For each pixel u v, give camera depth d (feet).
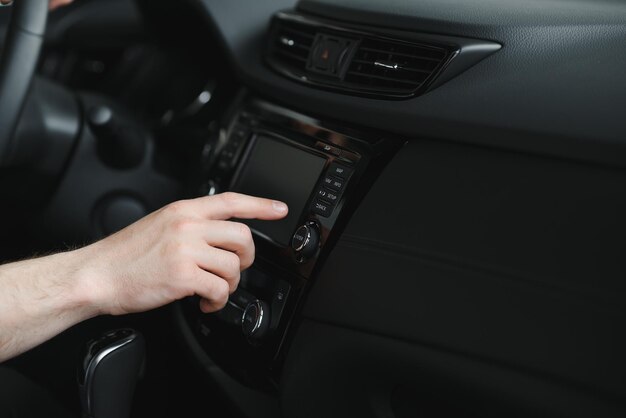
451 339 2.44
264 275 2.85
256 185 3.02
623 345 2.20
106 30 5.40
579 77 2.28
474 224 2.40
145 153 4.11
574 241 2.24
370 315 2.57
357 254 2.60
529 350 2.32
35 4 2.98
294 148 2.92
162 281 2.18
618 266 2.18
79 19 5.38
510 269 2.33
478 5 2.69
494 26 2.45
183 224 2.19
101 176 4.06
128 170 4.08
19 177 4.00
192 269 2.17
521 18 2.47
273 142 3.03
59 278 2.23
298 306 2.74
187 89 4.58
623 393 2.23
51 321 2.24
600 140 2.19
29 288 2.22
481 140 2.40
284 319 2.76
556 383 2.31
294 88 2.92
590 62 2.29
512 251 2.33
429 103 2.50
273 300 2.80
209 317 3.06
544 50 2.37
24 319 2.20
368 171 2.65
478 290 2.39
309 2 3.07
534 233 2.30
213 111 4.46
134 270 2.20
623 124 2.17
